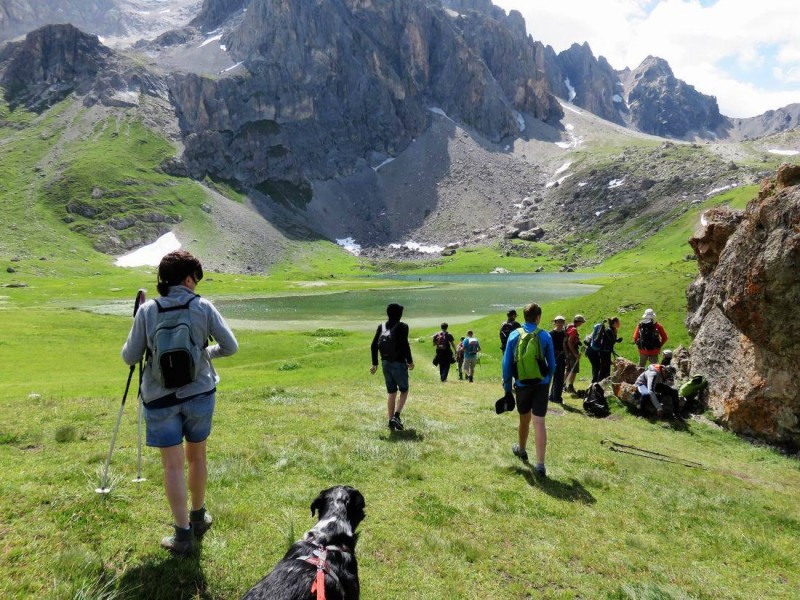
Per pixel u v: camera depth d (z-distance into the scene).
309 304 99.00
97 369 35.25
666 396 18.36
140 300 5.92
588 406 18.33
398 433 12.47
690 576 6.70
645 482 10.65
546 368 10.19
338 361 36.69
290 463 9.27
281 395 17.36
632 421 17.53
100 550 5.50
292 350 45.47
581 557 6.87
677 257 192.75
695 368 20.39
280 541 6.23
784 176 17.22
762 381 15.98
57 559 5.14
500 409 11.02
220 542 5.94
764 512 9.71
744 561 7.44
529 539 7.24
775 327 15.42
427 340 45.81
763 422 15.93
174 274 5.44
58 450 9.09
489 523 7.60
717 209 23.00
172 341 5.06
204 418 5.59
